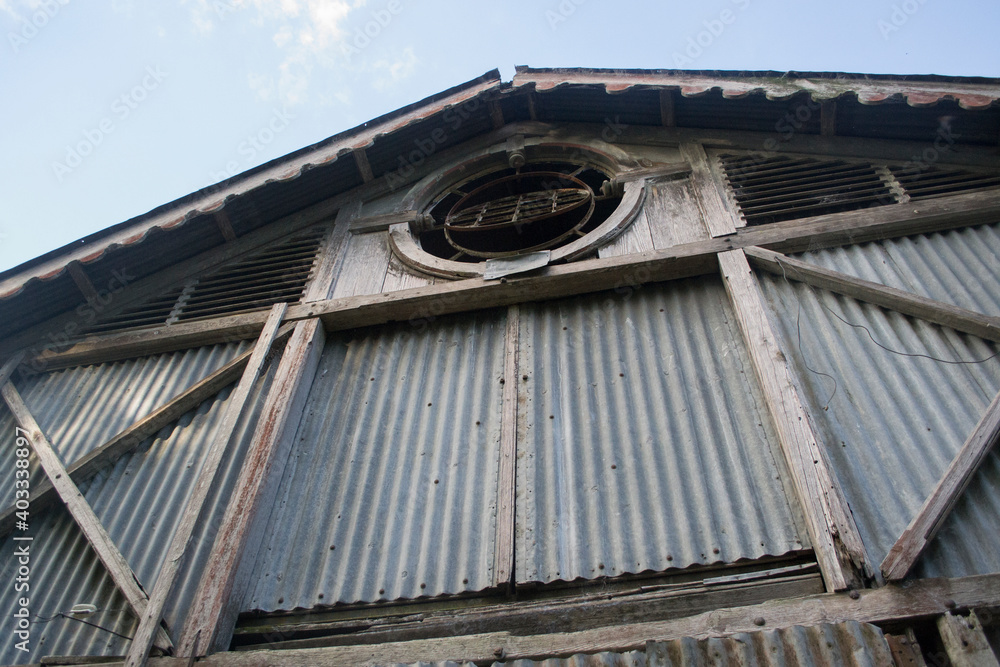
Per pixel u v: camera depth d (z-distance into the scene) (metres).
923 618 3.13
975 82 5.69
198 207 6.86
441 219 7.79
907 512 3.72
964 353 4.41
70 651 4.25
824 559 3.49
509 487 4.37
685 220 6.02
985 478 3.76
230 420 5.11
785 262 5.16
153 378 5.99
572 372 5.05
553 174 7.37
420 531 4.36
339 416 5.19
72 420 5.80
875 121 6.24
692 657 3.17
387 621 3.97
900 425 4.13
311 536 4.45
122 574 4.45
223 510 4.64
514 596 3.95
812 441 3.96
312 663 3.59
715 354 4.88
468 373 5.25
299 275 6.66
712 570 3.80
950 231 5.32
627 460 4.40
